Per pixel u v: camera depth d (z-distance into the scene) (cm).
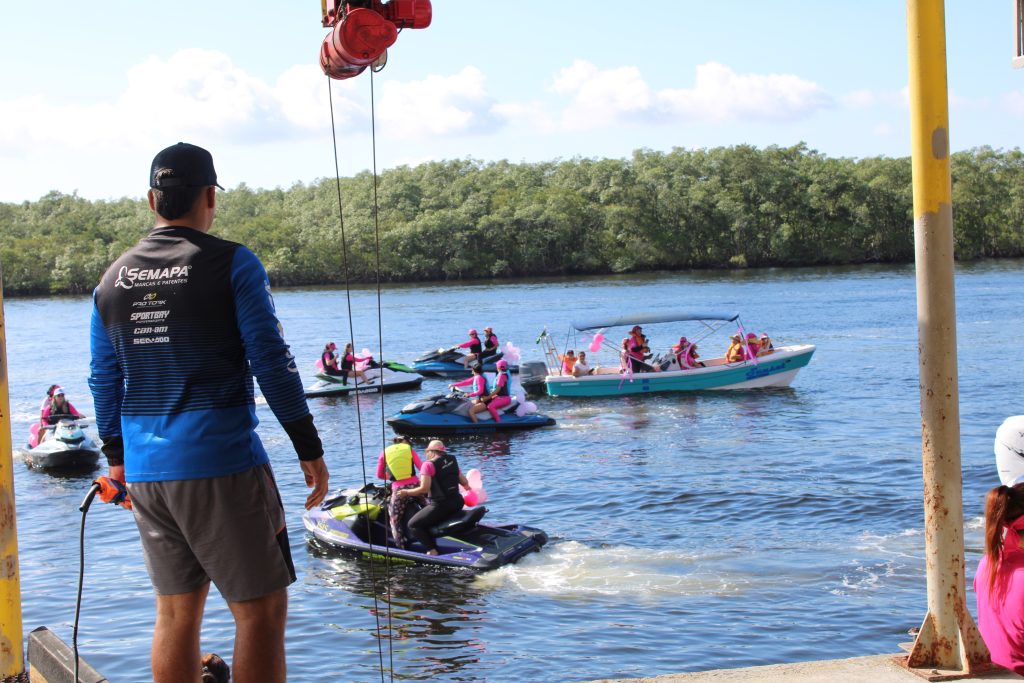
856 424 2169
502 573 1179
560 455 1955
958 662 438
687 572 1164
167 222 340
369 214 12494
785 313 5500
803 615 1009
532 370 2886
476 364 2295
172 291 325
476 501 1291
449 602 1092
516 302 7212
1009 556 429
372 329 5312
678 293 7644
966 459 1688
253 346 322
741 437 2062
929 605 445
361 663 934
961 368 2992
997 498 429
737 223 11800
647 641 958
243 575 329
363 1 390
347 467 1955
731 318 2809
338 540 1283
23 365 4247
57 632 1051
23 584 1235
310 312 6981
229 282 325
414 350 4262
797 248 12031
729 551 1241
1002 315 4834
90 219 11994
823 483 1593
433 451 1267
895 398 2534
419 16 391
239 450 329
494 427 2258
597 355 3984
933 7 421
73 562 1334
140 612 1112
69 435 2055
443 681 885
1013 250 11725
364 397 2923
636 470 1773
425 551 1233
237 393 330
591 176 13238
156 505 332
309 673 917
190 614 343
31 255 10988
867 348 3731
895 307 5719
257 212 13900
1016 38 518
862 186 11975
